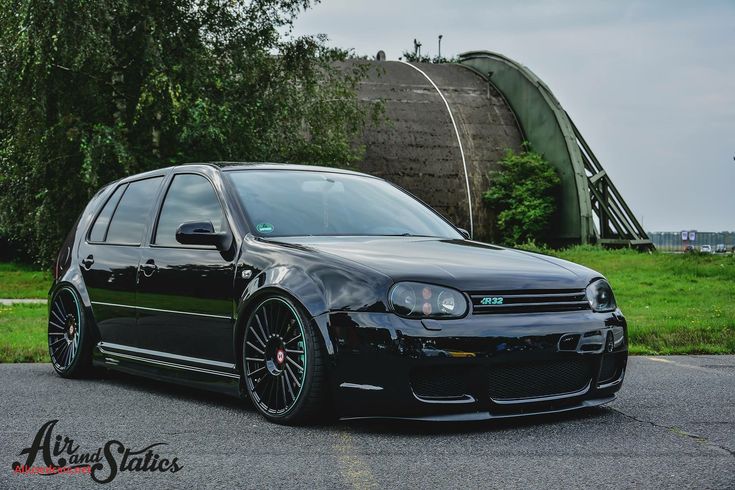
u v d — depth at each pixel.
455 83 42.31
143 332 5.21
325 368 3.96
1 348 7.19
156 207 5.43
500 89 42.19
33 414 4.43
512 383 3.95
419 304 3.82
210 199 5.00
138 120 20.05
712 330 8.64
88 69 19.50
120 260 5.47
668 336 8.20
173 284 4.92
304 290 4.04
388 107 39.19
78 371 5.84
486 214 37.88
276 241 4.46
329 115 23.97
